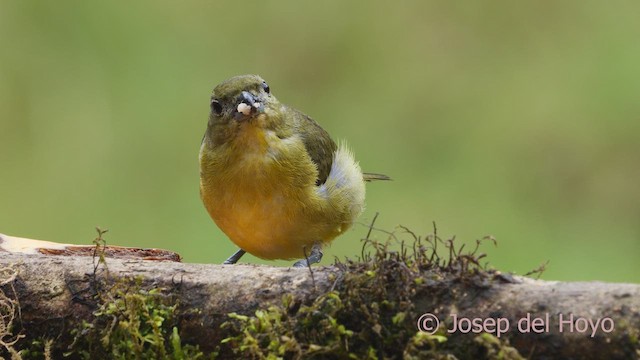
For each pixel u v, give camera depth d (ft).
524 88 48.93
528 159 46.83
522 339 16.83
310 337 17.71
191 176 44.96
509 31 51.29
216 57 49.60
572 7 51.08
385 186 45.03
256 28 50.83
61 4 48.73
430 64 50.44
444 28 51.37
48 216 43.19
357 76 50.34
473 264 17.56
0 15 48.01
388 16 51.62
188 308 18.80
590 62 49.34
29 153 45.47
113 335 18.99
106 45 48.55
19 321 19.45
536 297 16.88
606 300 16.52
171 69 48.73
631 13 50.55
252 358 18.38
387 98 49.60
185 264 19.45
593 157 46.52
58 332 19.42
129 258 21.57
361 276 17.58
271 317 17.94
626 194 45.34
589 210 45.09
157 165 45.62
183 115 47.44
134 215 43.29
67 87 47.24
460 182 46.06
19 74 47.01
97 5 49.03
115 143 45.83
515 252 41.93
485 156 47.09
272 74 49.98
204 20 50.26
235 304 18.61
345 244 38.29
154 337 18.71
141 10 49.52
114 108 47.06
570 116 47.52
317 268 18.51
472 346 17.04
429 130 48.34
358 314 17.53
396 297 17.40
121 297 18.97
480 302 17.10
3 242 22.12
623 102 47.62
